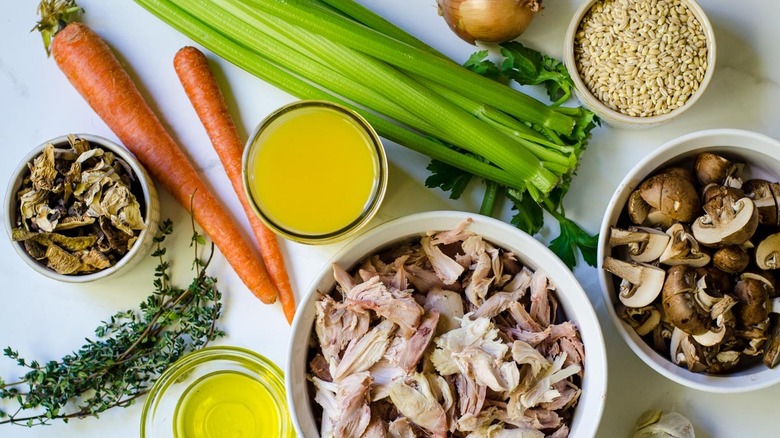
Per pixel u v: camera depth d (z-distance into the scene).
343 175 0.64
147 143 0.69
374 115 0.66
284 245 0.70
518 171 0.66
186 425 0.70
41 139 0.71
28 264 0.66
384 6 0.70
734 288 0.63
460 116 0.65
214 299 0.69
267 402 0.70
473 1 0.64
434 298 0.64
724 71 0.69
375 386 0.62
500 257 0.64
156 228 0.69
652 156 0.62
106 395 0.70
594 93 0.67
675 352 0.64
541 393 0.61
